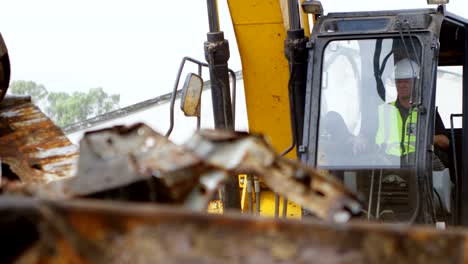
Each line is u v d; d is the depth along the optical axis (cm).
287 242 256
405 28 839
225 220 254
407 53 838
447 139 941
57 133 521
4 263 252
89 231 252
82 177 320
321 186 308
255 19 941
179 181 315
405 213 826
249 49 956
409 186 827
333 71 852
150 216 251
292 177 312
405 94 835
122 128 328
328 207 303
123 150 322
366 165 834
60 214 251
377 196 832
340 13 862
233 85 921
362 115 843
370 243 255
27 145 506
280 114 973
